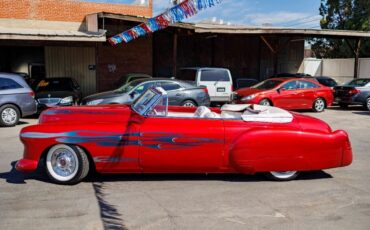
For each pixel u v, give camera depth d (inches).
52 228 174.7
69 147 232.2
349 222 186.5
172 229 175.5
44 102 531.8
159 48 899.4
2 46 778.2
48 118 244.4
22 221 181.9
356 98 684.1
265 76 1032.2
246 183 245.8
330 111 676.7
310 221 187.2
